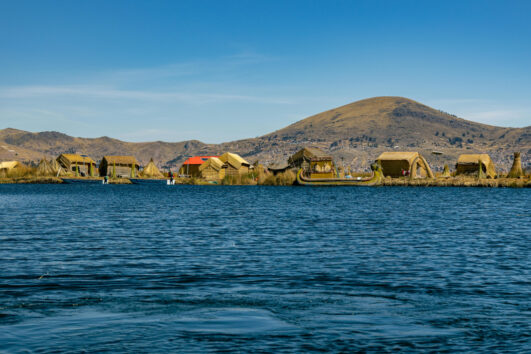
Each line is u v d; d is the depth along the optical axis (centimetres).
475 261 2180
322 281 1791
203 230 3316
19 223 3706
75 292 1623
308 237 2966
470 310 1422
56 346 1138
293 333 1228
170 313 1391
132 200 6969
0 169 16388
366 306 1463
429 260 2203
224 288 1683
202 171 15225
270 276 1873
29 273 1916
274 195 8519
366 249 2512
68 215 4419
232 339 1188
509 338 1195
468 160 13038
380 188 11306
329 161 12225
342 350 1122
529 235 3077
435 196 7900
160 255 2327
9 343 1155
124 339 1185
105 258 2245
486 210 5069
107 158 16838
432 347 1140
